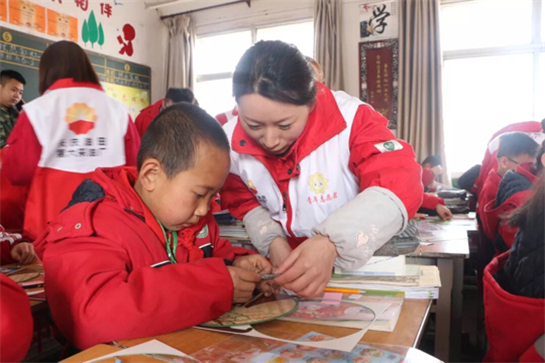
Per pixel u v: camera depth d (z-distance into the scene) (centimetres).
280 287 91
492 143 281
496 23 451
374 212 78
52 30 412
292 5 511
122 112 188
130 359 57
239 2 531
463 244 167
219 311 73
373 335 67
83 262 70
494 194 231
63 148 168
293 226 106
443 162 452
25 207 177
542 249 88
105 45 475
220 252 104
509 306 89
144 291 67
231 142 101
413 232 100
